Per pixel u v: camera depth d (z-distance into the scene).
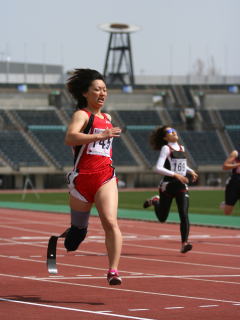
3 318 12.36
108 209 13.83
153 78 135.00
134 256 23.36
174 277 18.09
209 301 14.21
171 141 23.84
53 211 49.75
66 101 116.38
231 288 16.09
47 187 105.69
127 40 127.62
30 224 38.47
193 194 82.88
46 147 107.38
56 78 132.38
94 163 14.02
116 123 115.62
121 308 13.38
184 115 119.62
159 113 119.44
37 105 115.94
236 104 124.81
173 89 121.75
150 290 15.77
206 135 117.81
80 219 14.33
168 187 23.70
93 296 14.91
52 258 14.76
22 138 108.12
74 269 19.84
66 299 14.52
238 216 44.53
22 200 69.94
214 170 113.00
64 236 14.61
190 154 113.44
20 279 17.70
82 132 14.19
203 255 23.62
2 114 111.06
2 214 47.53
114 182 14.12
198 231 33.75
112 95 120.12
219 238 30.00
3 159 103.12
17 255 23.72
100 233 32.78
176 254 23.98
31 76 131.88
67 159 106.19
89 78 14.33
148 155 110.56
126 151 110.94
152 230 34.44
